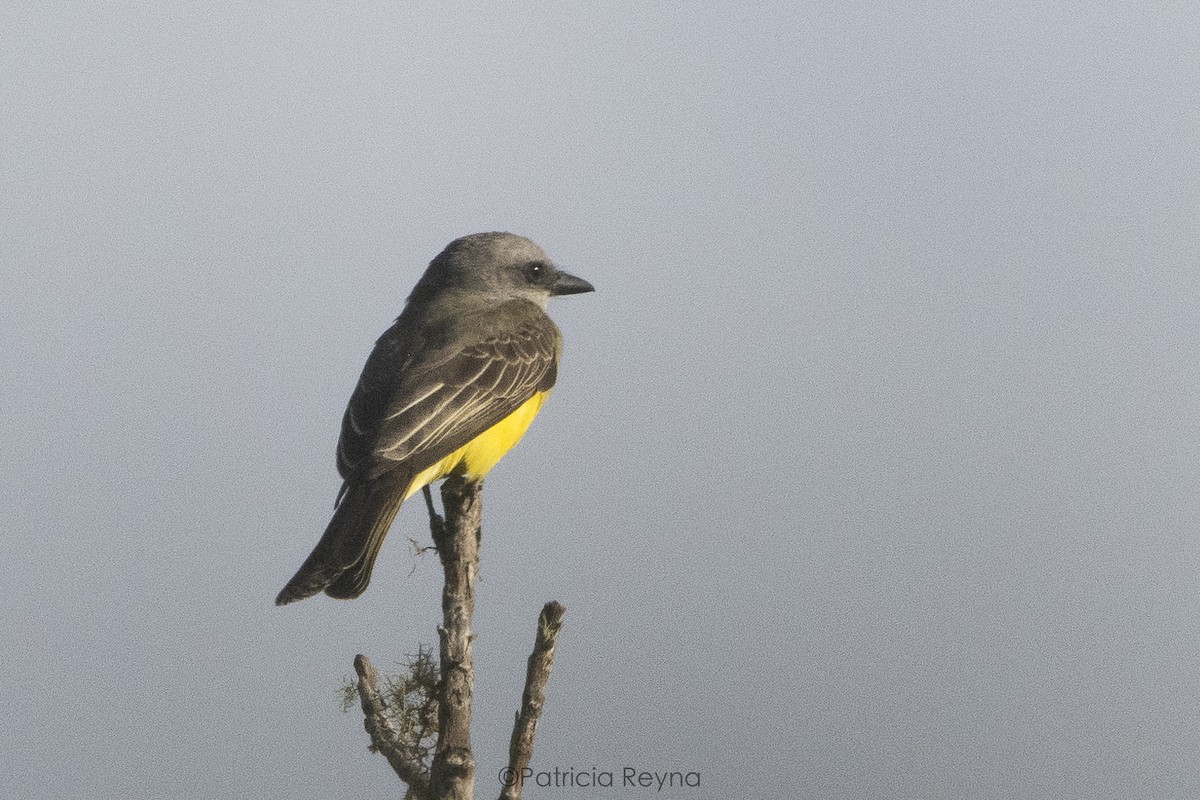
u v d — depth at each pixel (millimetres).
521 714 6824
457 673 7277
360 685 7504
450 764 6945
